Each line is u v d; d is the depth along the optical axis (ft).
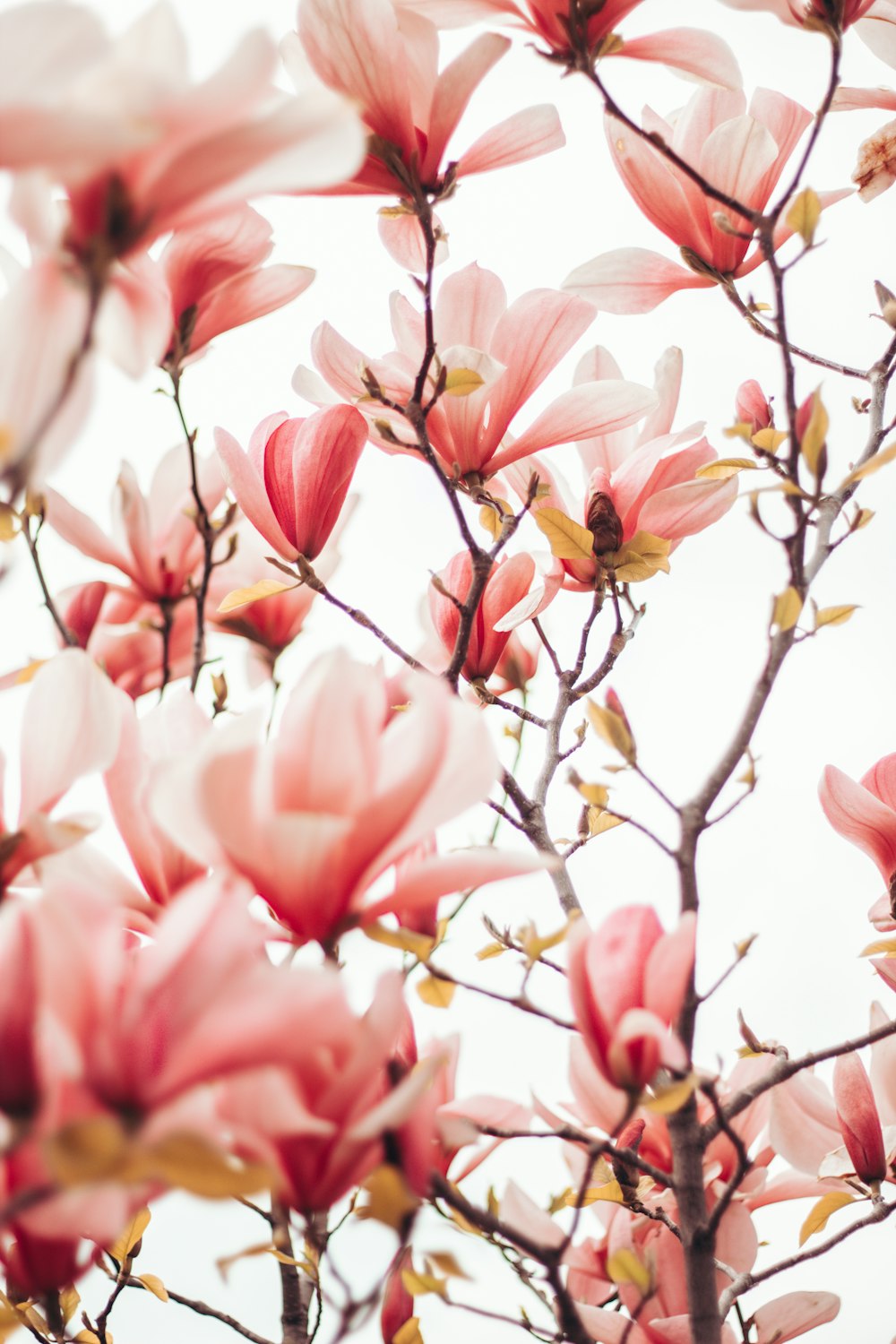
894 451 4.92
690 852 4.97
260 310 5.32
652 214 5.54
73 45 3.70
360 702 4.30
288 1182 4.28
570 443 5.66
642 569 5.53
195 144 4.01
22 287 4.26
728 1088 5.54
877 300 5.65
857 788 5.40
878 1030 4.98
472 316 5.56
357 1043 4.28
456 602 5.29
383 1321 5.00
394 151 5.06
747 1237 5.43
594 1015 4.47
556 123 5.16
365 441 5.50
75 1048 3.70
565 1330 4.61
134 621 5.94
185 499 5.96
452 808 4.38
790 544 5.00
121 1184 3.43
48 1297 4.41
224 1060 3.68
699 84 5.55
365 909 4.38
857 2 5.08
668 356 5.73
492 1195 5.11
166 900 4.63
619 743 4.94
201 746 4.37
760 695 5.02
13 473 4.16
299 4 4.97
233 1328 5.29
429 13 5.10
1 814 4.57
